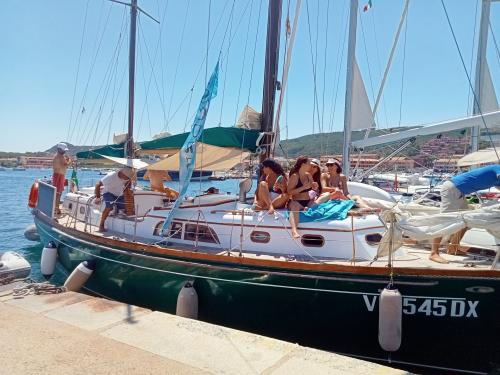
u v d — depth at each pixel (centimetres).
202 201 699
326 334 501
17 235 1442
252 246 570
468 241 600
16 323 410
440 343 462
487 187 527
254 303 527
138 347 364
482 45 1070
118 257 649
